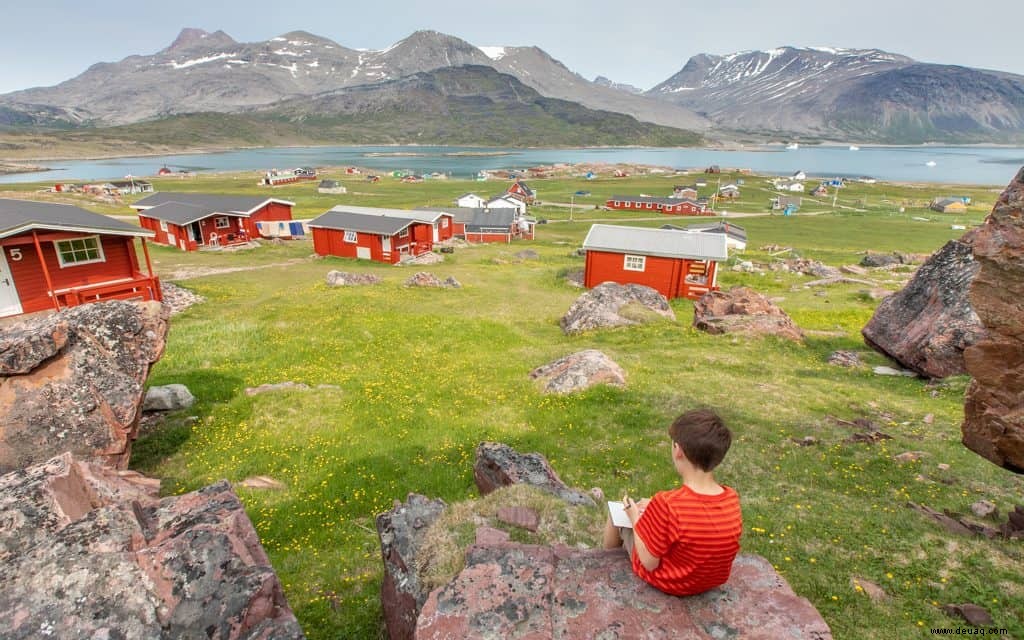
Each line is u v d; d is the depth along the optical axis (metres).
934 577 7.15
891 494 10.30
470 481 12.37
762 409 15.72
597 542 6.18
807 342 24.91
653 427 14.88
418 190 173.12
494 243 82.25
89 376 10.95
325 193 157.50
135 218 83.75
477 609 3.74
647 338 25.73
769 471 11.75
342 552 9.89
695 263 43.31
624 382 18.28
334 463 13.20
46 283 26.39
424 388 18.36
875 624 6.24
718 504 3.52
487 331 26.70
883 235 104.44
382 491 12.06
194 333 23.67
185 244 58.03
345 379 18.88
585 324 28.16
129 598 4.34
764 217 135.12
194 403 16.39
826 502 9.94
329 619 7.83
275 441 14.21
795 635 3.37
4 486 6.72
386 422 15.50
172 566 4.70
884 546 8.05
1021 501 9.64
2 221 24.59
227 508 6.17
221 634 4.29
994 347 7.29
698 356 22.12
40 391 10.27
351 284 40.06
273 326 25.77
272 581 4.68
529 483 8.60
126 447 10.92
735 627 3.44
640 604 3.65
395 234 53.75
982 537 8.30
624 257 42.22
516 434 14.75
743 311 28.56
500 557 4.30
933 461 11.67
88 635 4.04
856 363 21.38
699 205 140.88
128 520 5.40
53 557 4.64
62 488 6.85
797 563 7.69
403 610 5.75
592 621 3.55
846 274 51.22
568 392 17.59
